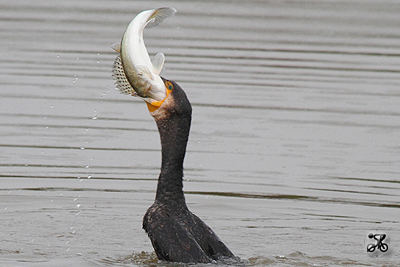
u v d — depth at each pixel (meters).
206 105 16.67
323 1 28.00
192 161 13.46
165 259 8.11
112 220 10.52
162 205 8.34
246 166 13.20
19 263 8.55
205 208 11.09
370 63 20.33
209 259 8.03
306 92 17.72
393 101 17.16
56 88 17.78
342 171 12.99
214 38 22.67
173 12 7.65
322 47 22.03
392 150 14.18
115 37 22.44
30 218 10.46
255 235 9.88
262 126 15.52
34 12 25.03
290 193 11.84
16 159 13.27
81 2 26.64
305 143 14.53
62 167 12.89
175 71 18.95
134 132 15.08
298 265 8.61
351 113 16.41
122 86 8.03
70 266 8.45
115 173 12.67
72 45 21.53
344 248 9.38
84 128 15.23
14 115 15.95
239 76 18.81
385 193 11.90
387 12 26.34
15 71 18.97
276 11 26.28
